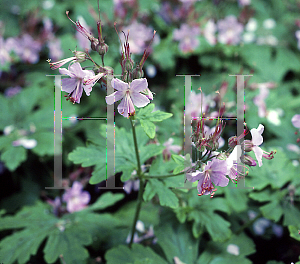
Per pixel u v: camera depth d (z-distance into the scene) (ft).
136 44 1.95
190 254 1.32
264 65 2.19
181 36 2.08
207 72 2.08
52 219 1.46
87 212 1.51
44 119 1.74
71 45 2.13
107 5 2.30
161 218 1.38
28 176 1.77
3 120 1.71
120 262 1.26
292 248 1.44
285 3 2.73
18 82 2.04
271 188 1.40
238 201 1.42
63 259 1.31
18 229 1.54
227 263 1.30
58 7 2.40
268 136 1.77
